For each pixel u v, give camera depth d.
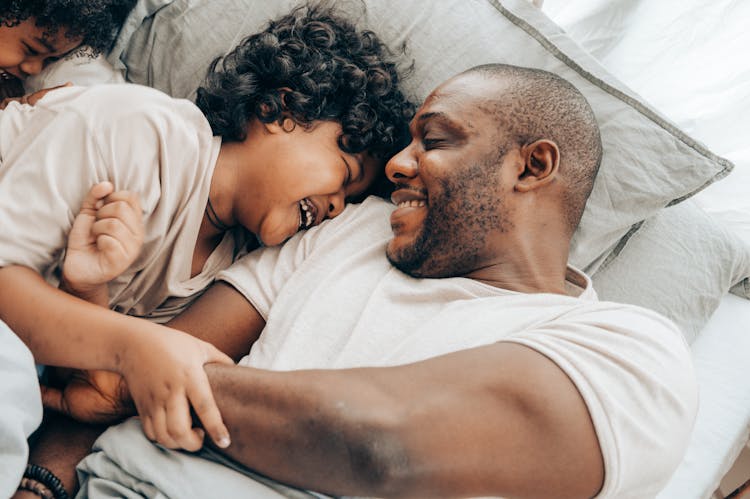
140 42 1.04
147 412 0.58
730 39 1.11
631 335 0.59
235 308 0.79
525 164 0.74
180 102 0.80
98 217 0.67
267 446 0.54
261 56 0.89
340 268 0.77
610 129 0.95
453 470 0.51
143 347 0.59
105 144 0.71
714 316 1.12
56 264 0.72
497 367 0.54
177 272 0.83
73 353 0.62
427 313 0.71
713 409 0.98
